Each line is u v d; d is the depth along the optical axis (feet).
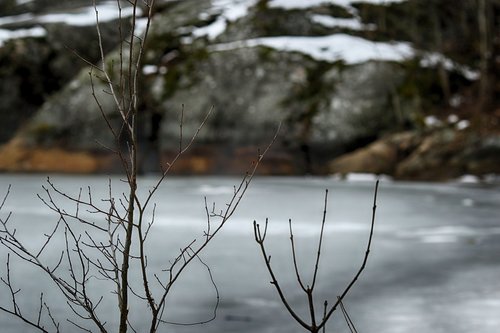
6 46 87.40
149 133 74.90
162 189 49.55
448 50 78.38
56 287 15.12
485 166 60.44
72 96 78.59
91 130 76.28
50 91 88.74
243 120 71.97
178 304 13.84
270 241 23.34
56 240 22.61
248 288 15.56
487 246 22.20
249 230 26.23
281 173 70.38
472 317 12.78
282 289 15.49
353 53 75.41
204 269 17.87
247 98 72.90
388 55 74.79
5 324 11.78
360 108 69.10
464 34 79.97
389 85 70.18
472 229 26.73
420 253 20.74
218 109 72.90
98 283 15.66
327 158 69.92
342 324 12.36
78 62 88.48
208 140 72.69
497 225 28.02
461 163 60.90
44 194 43.78
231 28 82.23
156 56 79.77
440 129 64.59
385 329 11.96
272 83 73.41
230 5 88.17
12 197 41.60
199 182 59.52
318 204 37.68
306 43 78.13
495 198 41.83
